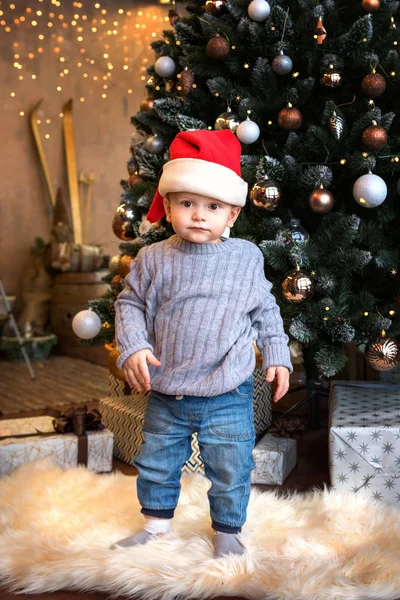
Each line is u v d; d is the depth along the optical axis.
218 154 1.39
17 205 4.59
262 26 1.96
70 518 1.57
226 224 1.41
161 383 1.37
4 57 4.49
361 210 2.02
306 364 2.33
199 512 1.59
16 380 3.55
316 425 2.40
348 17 2.03
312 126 1.84
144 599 1.25
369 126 1.78
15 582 1.31
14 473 1.83
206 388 1.33
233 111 2.08
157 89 2.34
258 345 1.44
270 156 2.04
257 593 1.23
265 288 1.44
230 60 2.00
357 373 2.48
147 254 1.45
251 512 1.58
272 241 1.83
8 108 4.52
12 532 1.49
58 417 2.05
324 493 1.64
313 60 1.93
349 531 1.48
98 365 4.00
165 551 1.36
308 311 1.87
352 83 1.98
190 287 1.37
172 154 1.44
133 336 1.36
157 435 1.42
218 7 2.03
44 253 4.53
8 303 4.03
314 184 1.86
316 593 1.21
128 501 1.67
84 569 1.30
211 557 1.35
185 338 1.36
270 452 1.86
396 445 1.63
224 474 1.38
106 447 1.99
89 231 4.88
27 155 4.61
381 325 1.84
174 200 1.39
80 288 4.25
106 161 4.93
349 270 1.87
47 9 4.61
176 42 2.20
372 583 1.24
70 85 4.74
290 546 1.41
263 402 2.24
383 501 1.64
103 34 4.84
